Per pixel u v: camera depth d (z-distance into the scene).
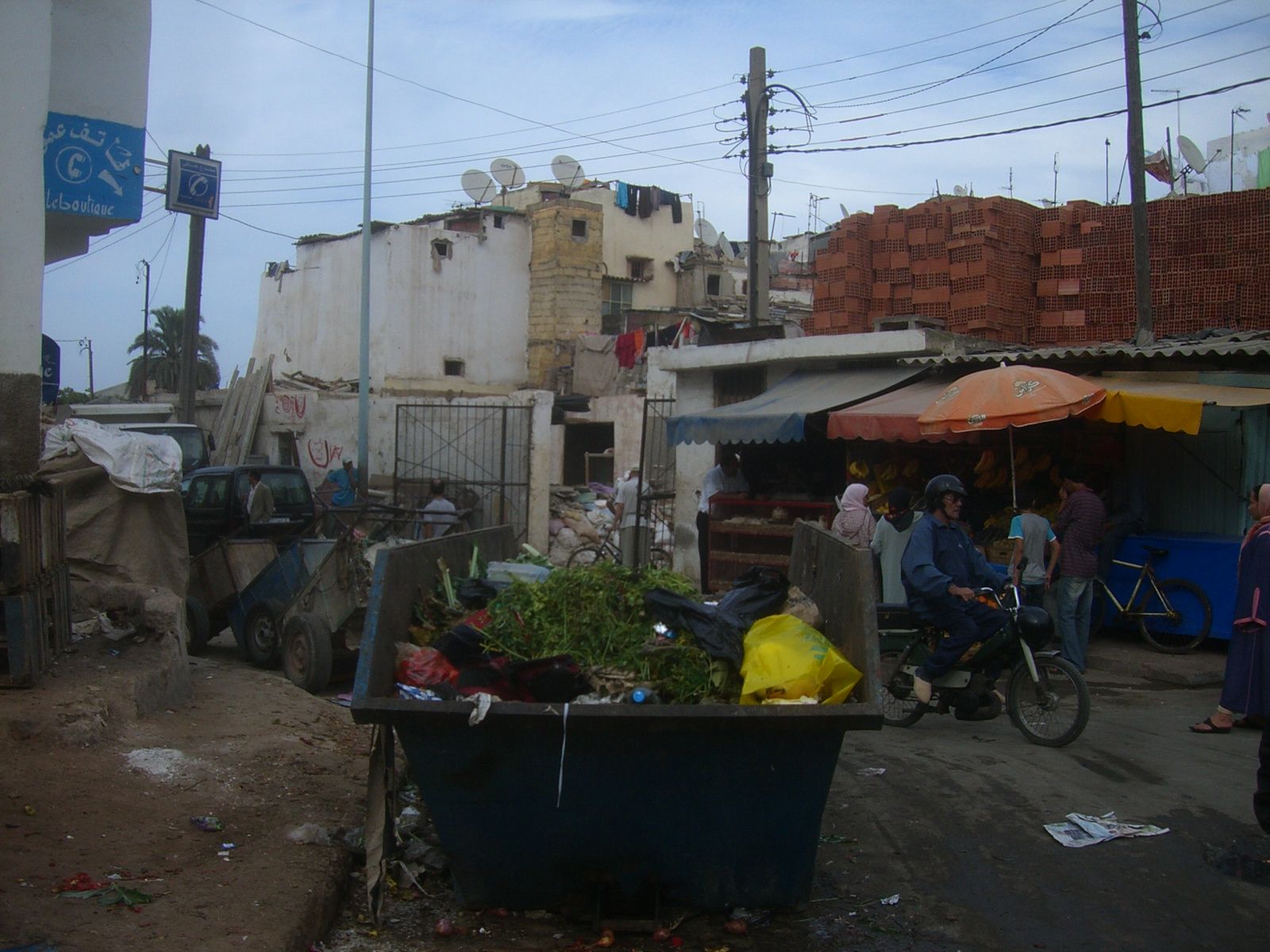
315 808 5.57
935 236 18.06
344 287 30.55
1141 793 6.51
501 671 4.82
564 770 4.17
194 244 20.98
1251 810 6.17
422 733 4.18
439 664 4.85
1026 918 4.77
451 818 4.31
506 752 4.17
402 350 29.55
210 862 4.70
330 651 9.66
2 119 6.88
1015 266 17.78
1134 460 12.10
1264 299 15.85
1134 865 5.37
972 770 7.00
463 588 5.96
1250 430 11.30
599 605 5.27
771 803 4.25
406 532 14.74
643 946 4.44
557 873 4.46
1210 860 5.42
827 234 23.22
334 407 26.33
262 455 27.84
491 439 22.73
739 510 14.65
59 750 5.69
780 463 15.36
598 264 32.03
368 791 4.71
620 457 25.20
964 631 7.57
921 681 7.80
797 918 4.74
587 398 26.92
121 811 5.15
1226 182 21.20
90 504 8.60
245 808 5.45
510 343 31.69
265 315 33.59
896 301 18.53
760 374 16.81
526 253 32.00
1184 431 10.20
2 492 6.35
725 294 35.53
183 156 20.06
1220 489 11.53
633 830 4.29
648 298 34.69
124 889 4.29
